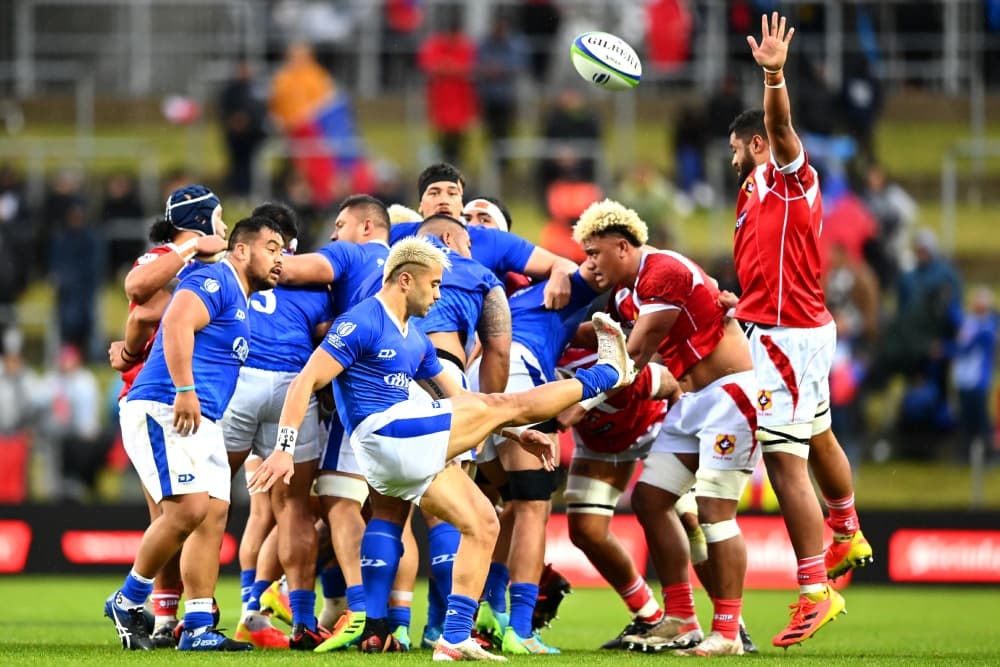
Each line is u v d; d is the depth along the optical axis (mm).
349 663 23562
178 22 92250
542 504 28281
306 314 29016
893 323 60531
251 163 73438
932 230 79625
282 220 29547
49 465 57125
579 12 88188
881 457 57156
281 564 28766
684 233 73938
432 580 29359
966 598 47625
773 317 27281
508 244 30891
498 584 29844
